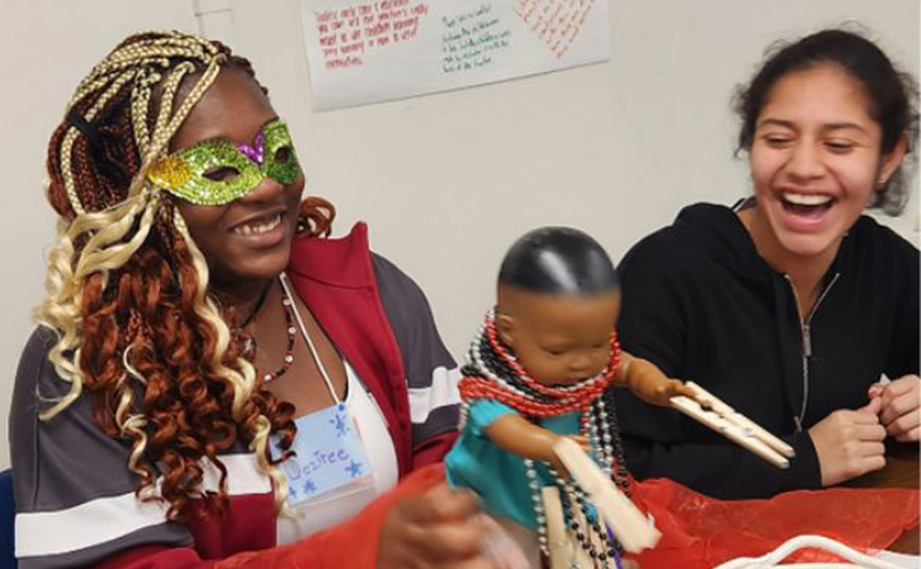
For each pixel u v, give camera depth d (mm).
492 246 1719
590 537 624
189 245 817
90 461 819
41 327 872
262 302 934
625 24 1674
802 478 960
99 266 820
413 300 1046
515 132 1679
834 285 1091
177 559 782
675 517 847
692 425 1030
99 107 836
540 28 1638
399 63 1602
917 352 1158
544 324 543
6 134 1414
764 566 742
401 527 556
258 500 860
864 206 989
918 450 1017
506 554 564
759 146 962
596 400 621
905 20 1758
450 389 1035
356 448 919
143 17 1467
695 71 1721
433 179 1666
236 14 1521
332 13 1559
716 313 1067
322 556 713
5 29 1389
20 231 1444
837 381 1090
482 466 629
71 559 790
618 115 1712
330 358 959
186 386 814
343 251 1021
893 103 930
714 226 1074
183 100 811
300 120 1592
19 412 852
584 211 1745
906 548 821
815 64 928
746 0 1705
